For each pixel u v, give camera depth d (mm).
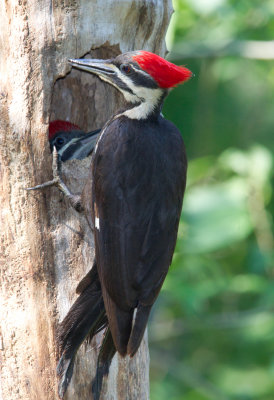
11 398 10195
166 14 10805
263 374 15898
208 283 15289
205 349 18766
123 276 9188
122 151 9422
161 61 9734
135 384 10500
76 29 10062
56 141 10656
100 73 9891
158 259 9352
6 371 10195
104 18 10188
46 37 9969
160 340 18938
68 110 10805
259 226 15883
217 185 15305
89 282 9477
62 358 9328
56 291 10047
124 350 8898
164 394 16141
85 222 10125
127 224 9289
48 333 10016
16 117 9969
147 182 9367
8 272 10133
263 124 17766
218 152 17797
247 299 18703
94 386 9383
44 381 10031
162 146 9570
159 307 17609
